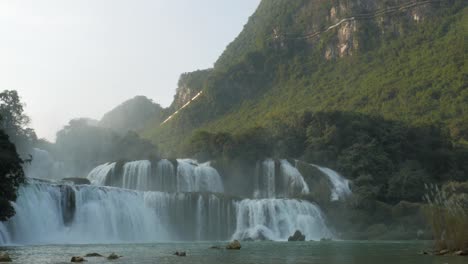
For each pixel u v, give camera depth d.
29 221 68.88
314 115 126.69
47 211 71.75
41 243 67.81
